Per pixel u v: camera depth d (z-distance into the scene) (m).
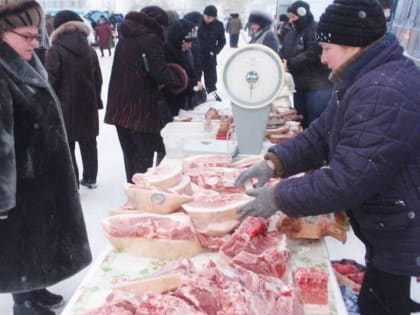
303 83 3.96
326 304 1.11
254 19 4.92
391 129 1.06
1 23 1.53
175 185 1.54
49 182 1.77
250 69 1.99
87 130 3.48
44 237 1.78
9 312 2.26
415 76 1.12
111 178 4.06
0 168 1.50
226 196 1.44
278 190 1.19
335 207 1.12
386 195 1.21
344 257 2.57
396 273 1.27
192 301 0.92
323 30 1.23
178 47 3.53
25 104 1.61
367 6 1.15
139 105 3.06
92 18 15.73
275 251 1.19
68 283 2.47
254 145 2.11
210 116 2.74
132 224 1.33
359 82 1.14
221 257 1.25
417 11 3.49
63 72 3.26
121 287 1.06
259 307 0.91
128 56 2.98
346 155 1.10
